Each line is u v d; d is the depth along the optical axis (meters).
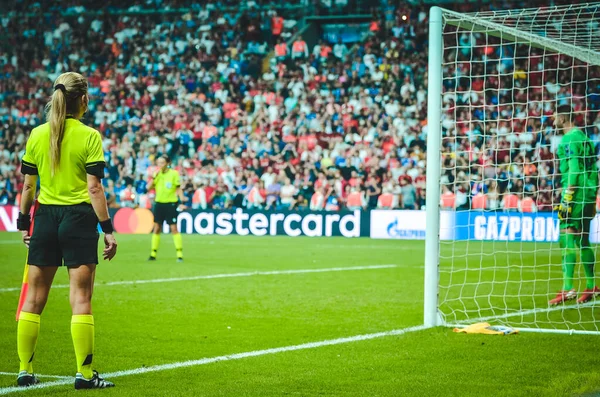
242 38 70.00
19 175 63.03
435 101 17.47
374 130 58.75
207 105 64.56
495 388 11.82
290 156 59.81
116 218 57.28
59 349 14.77
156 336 16.30
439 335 16.44
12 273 28.69
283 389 11.73
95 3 75.31
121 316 18.91
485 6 62.34
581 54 20.41
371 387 11.90
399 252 39.78
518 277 29.05
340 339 15.98
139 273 29.11
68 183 11.59
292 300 21.86
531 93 55.25
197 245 44.28
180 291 23.78
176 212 34.78
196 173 59.31
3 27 74.44
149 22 73.31
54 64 72.12
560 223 22.12
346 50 67.12
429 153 17.62
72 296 11.66
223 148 61.06
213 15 72.31
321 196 54.88
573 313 20.19
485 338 16.11
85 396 11.16
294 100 62.91
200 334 16.56
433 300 17.70
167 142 64.00
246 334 16.58
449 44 60.00
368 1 69.50
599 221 21.77
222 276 28.17
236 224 55.94
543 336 16.39
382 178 56.22
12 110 68.31
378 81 62.50
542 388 11.81
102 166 11.54
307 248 42.31
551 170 51.22
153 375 12.67
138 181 60.62
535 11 18.44
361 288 24.69
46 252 11.69
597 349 14.98
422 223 51.03
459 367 13.34
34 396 11.14
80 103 11.82
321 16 70.56
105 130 65.94
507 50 58.44
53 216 11.59
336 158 57.41
